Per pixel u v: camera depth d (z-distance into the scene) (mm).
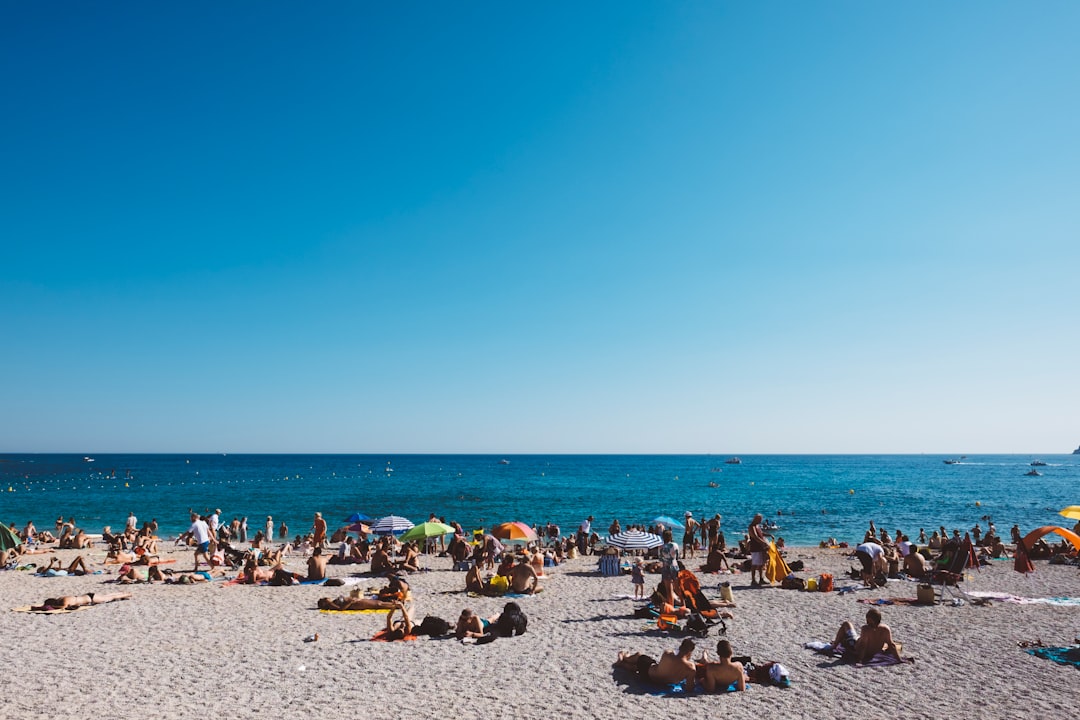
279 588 19297
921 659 11992
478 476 132750
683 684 10578
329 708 9656
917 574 20297
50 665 11609
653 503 68000
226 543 26703
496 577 18969
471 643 13148
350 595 16578
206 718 9227
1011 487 95188
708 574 22094
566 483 107812
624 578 21672
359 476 129625
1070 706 9633
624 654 11570
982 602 16703
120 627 14406
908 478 124125
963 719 9211
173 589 19109
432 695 10242
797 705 9797
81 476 119250
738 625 14680
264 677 11039
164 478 115750
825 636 13703
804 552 30531
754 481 114500
